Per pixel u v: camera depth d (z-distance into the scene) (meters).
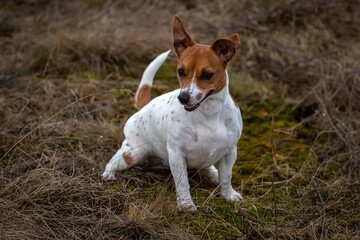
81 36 7.64
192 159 4.10
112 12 9.13
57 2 10.05
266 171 4.94
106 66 7.36
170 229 3.74
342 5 9.13
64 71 7.02
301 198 4.38
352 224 4.05
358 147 5.16
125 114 5.93
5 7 9.72
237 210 4.14
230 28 8.69
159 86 6.75
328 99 6.14
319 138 5.70
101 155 4.86
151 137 4.41
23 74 6.68
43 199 3.90
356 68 6.65
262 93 6.78
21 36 8.05
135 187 4.43
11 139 4.86
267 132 5.90
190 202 4.09
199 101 3.67
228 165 4.23
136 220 3.70
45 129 5.29
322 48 8.06
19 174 4.27
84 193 4.07
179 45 4.02
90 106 6.09
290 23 8.81
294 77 7.29
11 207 3.70
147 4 9.73
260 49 8.02
